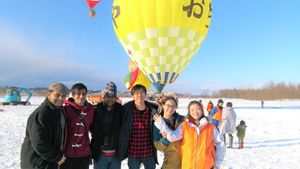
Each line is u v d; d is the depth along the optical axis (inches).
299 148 400.2
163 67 414.0
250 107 1470.2
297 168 292.8
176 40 399.2
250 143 441.1
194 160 151.4
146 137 175.5
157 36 399.5
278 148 400.2
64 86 145.6
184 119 164.1
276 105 1739.7
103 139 172.9
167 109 165.5
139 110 175.8
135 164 173.6
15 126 558.9
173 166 160.7
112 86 174.9
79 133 158.9
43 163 145.5
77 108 159.6
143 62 422.6
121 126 173.9
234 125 401.7
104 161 173.0
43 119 140.3
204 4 406.9
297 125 672.4
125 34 423.2
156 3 390.6
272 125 670.5
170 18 392.2
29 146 143.9
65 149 154.9
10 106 1268.5
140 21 402.3
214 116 402.0
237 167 291.0
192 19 398.3
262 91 3452.3
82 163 161.3
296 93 3334.2
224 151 157.9
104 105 175.9
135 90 172.4
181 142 160.9
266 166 298.0
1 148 348.2
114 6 435.5
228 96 3459.6
